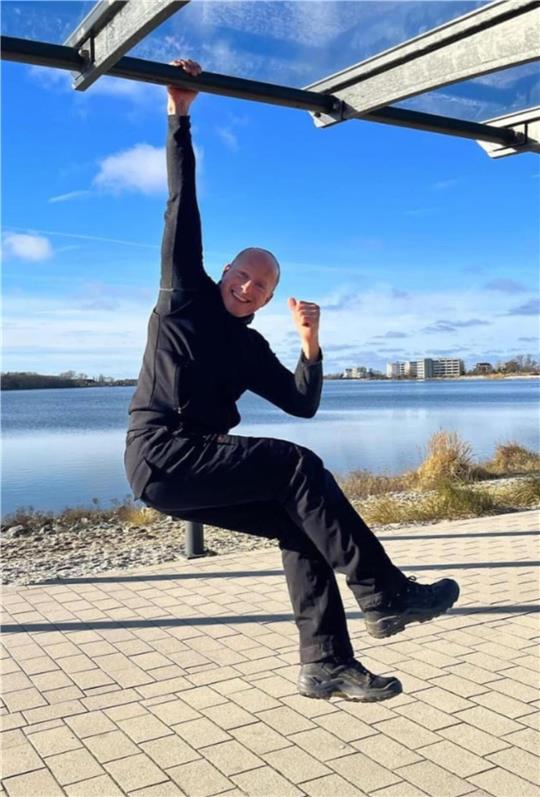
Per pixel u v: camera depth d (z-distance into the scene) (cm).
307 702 404
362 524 251
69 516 1155
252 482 247
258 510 270
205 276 275
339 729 372
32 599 612
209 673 447
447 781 323
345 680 260
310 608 265
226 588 632
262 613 561
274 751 352
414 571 674
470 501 1041
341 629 267
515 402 6712
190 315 268
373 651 474
